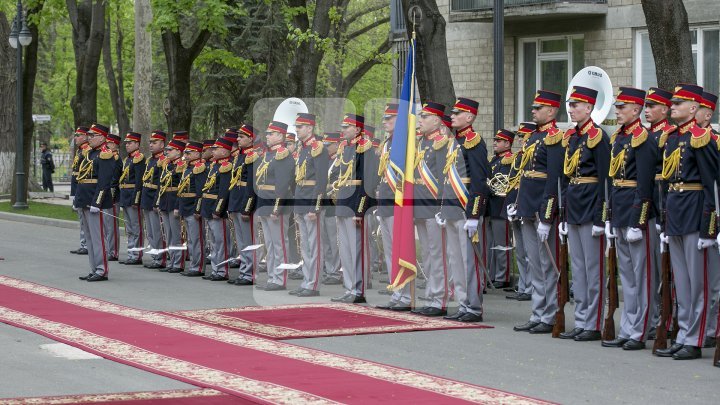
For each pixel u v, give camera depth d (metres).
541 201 13.23
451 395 9.49
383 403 9.16
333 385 9.89
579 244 12.79
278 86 36.59
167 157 19.91
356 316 14.12
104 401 9.25
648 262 12.05
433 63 19.34
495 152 17.30
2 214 32.03
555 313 13.14
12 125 38.38
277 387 9.80
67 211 32.88
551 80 27.02
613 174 12.22
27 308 14.73
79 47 34.38
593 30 25.91
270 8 35.28
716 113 23.88
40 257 21.66
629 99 12.04
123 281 18.25
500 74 17.64
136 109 31.94
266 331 12.92
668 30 16.19
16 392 9.66
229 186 18.30
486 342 12.43
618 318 14.28
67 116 65.44
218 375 10.34
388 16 46.38
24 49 37.41
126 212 21.05
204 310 14.74
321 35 27.19
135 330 12.95
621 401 9.40
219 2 27.22
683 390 9.86
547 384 10.11
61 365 10.91
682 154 11.41
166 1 26.69
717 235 11.18
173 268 19.77
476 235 13.77
